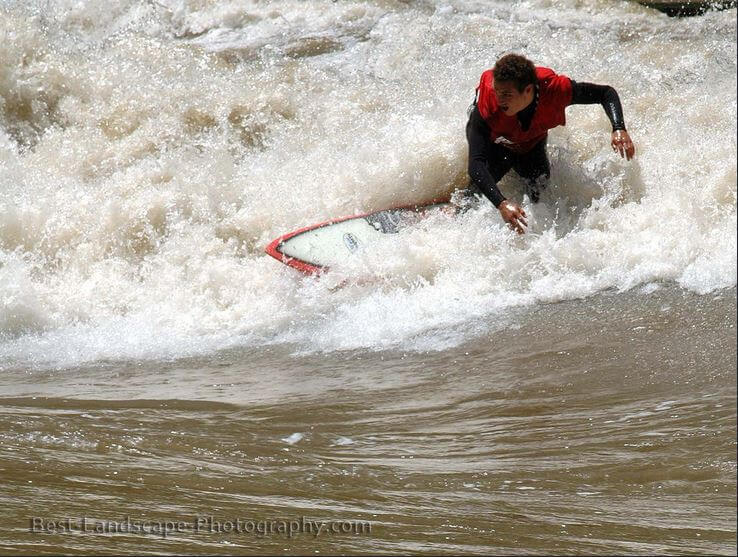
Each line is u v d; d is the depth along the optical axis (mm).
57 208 26531
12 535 8195
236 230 25922
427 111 28125
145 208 26406
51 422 13852
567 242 20734
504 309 19266
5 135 30031
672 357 15500
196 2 42875
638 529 9242
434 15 39156
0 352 20453
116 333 21594
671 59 30188
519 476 11469
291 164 27359
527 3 39719
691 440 12219
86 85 31578
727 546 8617
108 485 10500
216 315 21906
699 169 22672
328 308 20969
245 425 14023
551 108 21234
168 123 30297
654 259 19953
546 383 15258
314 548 8203
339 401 15266
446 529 9141
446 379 16078
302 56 36906
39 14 35812
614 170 23578
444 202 24375
